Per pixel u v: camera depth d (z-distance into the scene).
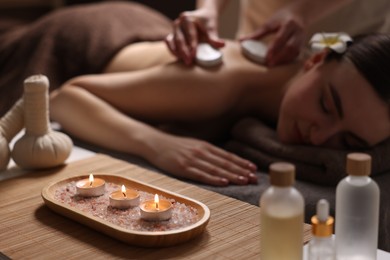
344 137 1.48
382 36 1.45
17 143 1.43
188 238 1.05
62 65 2.02
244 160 1.54
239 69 1.75
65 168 1.45
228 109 1.77
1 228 1.12
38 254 1.02
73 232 1.11
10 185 1.34
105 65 2.00
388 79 1.39
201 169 1.50
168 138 1.62
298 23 1.77
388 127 1.43
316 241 0.89
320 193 1.40
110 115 1.72
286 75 1.76
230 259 1.00
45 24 2.09
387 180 1.46
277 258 0.89
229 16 2.75
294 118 1.52
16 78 2.02
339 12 1.90
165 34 2.14
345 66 1.42
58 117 1.83
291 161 1.54
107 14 2.12
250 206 1.21
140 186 1.25
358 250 0.95
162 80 1.71
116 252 1.03
